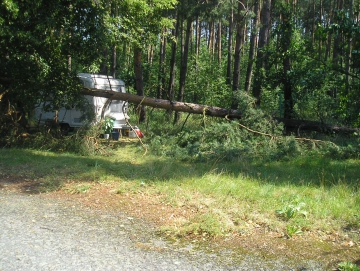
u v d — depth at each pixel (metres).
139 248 4.78
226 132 12.13
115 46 15.76
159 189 7.36
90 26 11.40
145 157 11.29
